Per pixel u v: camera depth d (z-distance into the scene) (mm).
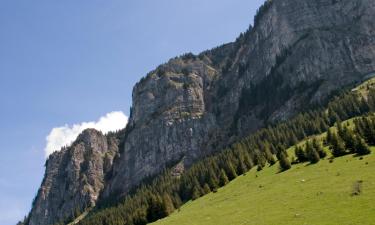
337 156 110938
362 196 67250
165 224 103500
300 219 65000
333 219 60312
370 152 102562
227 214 87375
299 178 99500
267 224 67625
